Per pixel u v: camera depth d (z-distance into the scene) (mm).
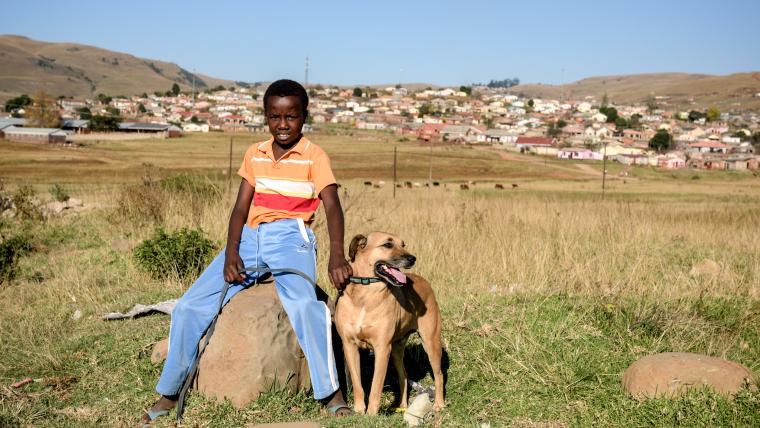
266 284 5129
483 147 140625
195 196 14609
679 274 9234
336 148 122062
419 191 42719
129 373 5621
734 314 7438
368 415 4578
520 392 5340
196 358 4922
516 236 11500
